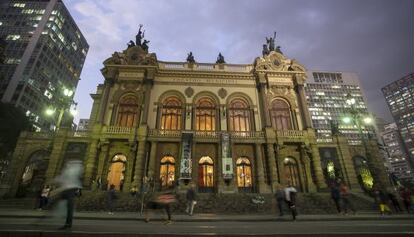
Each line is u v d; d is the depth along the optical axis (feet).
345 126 323.98
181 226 33.65
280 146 95.76
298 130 99.04
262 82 107.76
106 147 92.48
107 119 98.99
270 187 88.58
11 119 129.39
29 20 274.98
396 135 540.52
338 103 341.41
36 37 261.44
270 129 97.66
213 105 107.24
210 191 89.92
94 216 44.98
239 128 103.76
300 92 107.76
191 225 35.24
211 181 91.86
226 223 39.01
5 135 123.95
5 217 41.70
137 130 95.81
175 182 88.63
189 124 101.04
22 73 237.45
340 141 100.27
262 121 102.63
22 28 268.41
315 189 90.27
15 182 88.28
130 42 115.55
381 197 58.29
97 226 30.86
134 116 101.50
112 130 93.86
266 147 95.96
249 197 70.79
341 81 359.66
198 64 114.42
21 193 85.66
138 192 73.67
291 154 98.17
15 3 285.43
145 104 99.40
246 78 111.96
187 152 90.12
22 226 29.04
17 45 255.50
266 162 94.43
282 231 28.19
